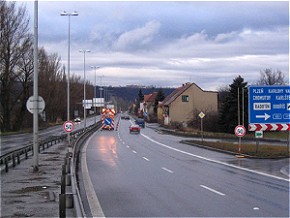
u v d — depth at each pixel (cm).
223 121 7781
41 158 2631
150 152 3384
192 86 9750
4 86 6181
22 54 6122
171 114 9662
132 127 6825
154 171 2123
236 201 1288
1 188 1487
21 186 1534
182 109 9694
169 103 9769
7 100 6456
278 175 1961
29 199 1275
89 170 2164
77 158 2841
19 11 6016
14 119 7056
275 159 2788
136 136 5956
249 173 2039
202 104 9762
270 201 1286
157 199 1327
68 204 1114
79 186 1614
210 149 3650
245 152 3053
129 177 1888
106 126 7494
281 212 1121
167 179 1817
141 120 9344
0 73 5962
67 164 1716
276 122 2830
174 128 8156
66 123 3266
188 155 3119
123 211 1145
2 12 5719
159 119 11962
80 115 15188
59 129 8169
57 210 1115
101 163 2525
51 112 10075
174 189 1532
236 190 1508
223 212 1123
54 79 8944
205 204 1241
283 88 2820
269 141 5391
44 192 1402
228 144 3906
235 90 7625
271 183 1694
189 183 1691
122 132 6975
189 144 4312
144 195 1403
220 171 2122
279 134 7194
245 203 1254
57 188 1488
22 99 6825
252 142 5094
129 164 2472
